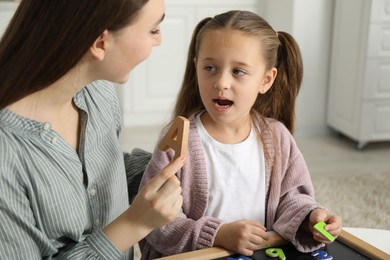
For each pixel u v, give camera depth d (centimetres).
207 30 99
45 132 79
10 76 73
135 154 119
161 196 78
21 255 76
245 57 95
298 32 310
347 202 234
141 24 73
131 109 339
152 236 100
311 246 90
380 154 299
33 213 79
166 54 335
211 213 104
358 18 289
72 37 70
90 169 87
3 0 257
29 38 71
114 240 79
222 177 103
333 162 285
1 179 73
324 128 333
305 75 319
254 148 106
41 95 78
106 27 70
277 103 116
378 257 86
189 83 111
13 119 76
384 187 251
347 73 304
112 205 91
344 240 92
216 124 105
